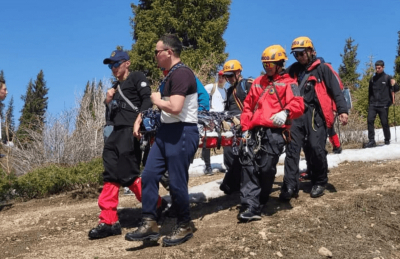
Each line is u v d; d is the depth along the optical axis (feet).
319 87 17.19
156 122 14.89
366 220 15.34
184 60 70.13
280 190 19.13
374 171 21.04
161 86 14.12
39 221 19.25
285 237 13.93
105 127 19.08
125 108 15.88
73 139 34.22
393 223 15.15
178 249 13.53
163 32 74.64
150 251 13.69
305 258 12.84
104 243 15.17
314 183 17.93
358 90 50.96
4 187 24.63
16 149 33.14
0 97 19.61
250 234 14.20
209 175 26.84
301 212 15.87
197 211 18.07
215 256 12.96
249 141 15.43
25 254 14.87
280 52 15.39
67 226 18.17
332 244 13.71
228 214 16.65
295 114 15.15
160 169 13.98
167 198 19.70
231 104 20.08
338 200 16.94
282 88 15.39
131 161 15.80
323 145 17.31
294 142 17.17
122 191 24.73
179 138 13.73
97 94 38.04
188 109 13.83
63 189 25.89
